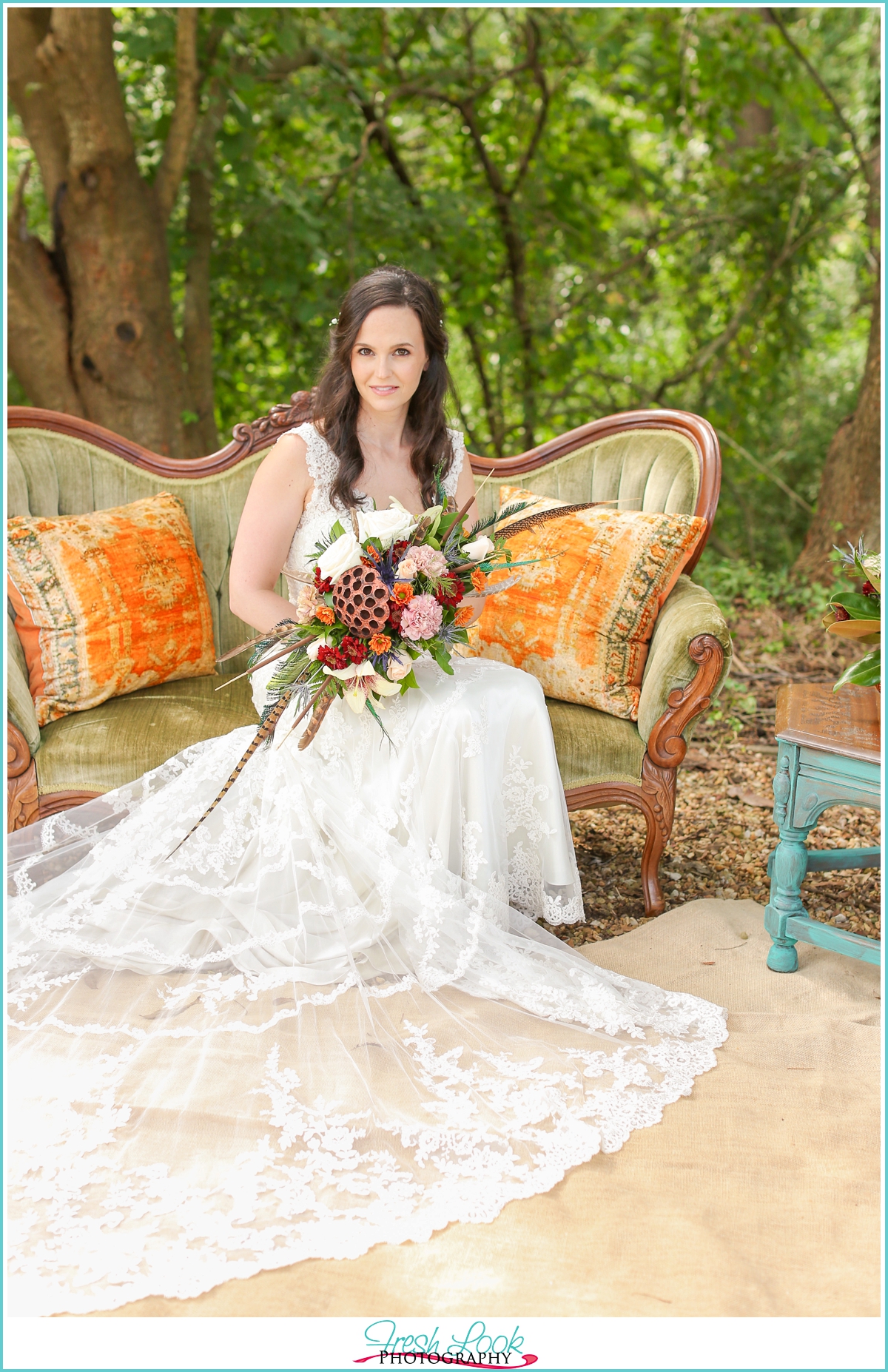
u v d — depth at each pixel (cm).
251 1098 209
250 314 629
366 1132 202
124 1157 195
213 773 264
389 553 246
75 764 281
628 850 347
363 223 599
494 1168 195
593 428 354
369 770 259
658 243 700
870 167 611
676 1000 250
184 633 319
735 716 438
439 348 280
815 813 259
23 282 482
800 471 722
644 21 629
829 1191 194
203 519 344
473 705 257
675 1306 167
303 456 276
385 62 609
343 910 250
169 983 243
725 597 535
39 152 482
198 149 543
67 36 448
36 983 238
